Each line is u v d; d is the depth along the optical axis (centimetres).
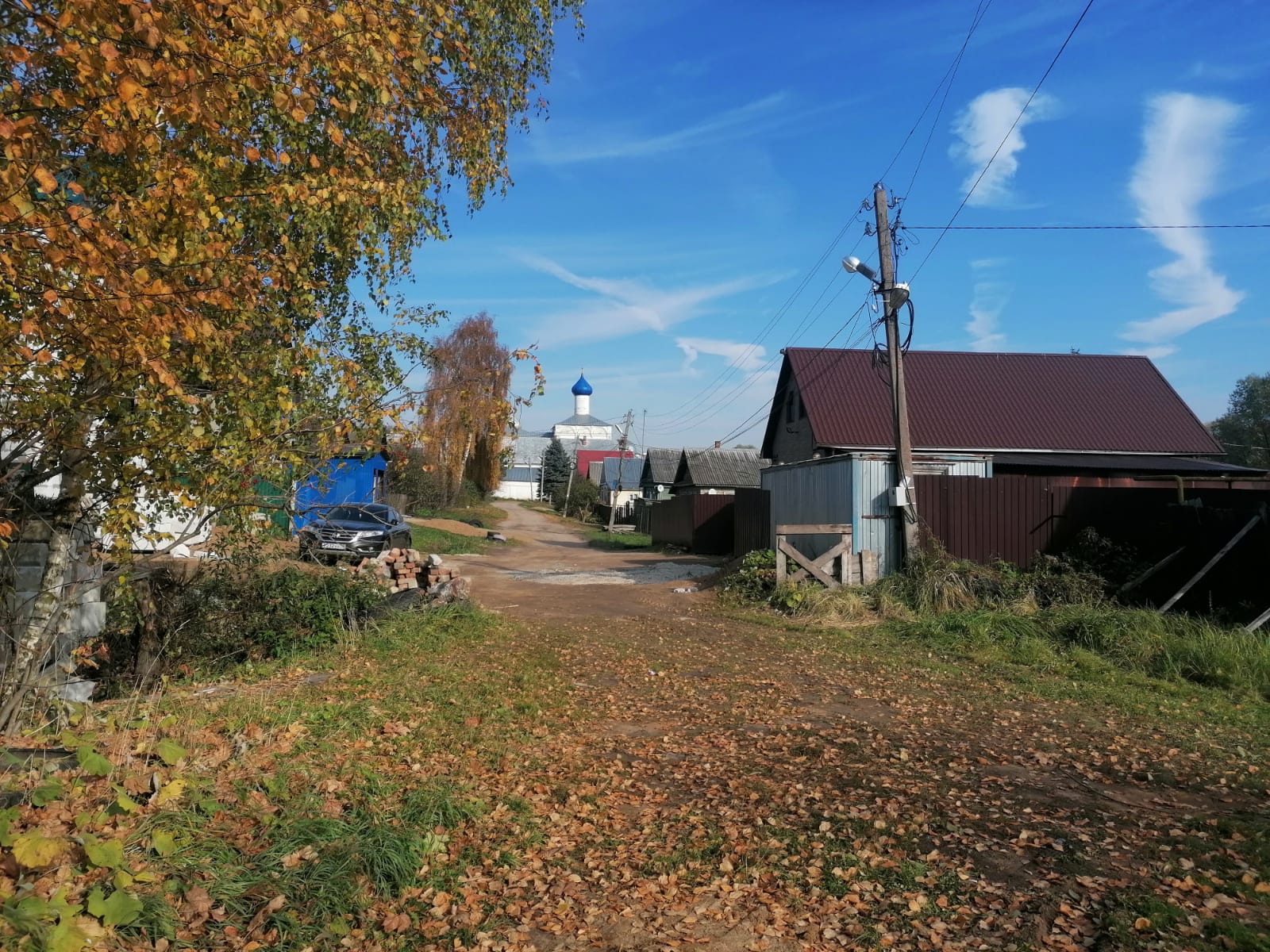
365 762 584
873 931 396
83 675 887
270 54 514
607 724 763
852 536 1523
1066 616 1180
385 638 1028
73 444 549
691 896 434
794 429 2780
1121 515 1506
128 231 497
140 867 391
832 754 662
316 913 392
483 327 3722
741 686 916
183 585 984
